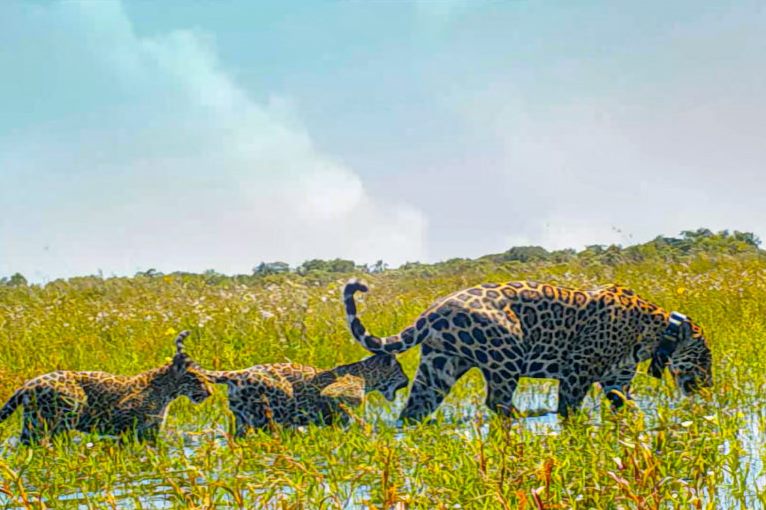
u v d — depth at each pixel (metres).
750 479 9.48
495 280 22.30
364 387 12.66
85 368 15.69
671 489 8.78
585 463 9.46
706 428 10.74
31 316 19.33
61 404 11.50
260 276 27.62
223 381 12.02
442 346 12.66
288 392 12.11
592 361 13.09
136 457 10.70
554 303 12.94
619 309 13.27
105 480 9.74
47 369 15.29
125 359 16.19
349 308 12.73
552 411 13.55
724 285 21.64
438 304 12.80
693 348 13.62
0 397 13.78
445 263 28.73
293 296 19.50
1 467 8.91
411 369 15.98
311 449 10.71
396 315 18.53
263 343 16.67
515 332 12.59
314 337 16.81
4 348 16.86
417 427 11.78
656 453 9.74
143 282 24.36
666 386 13.80
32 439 11.47
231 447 10.00
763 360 15.65
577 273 22.98
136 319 18.83
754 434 11.36
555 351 12.95
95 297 22.59
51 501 9.01
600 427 10.72
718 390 13.24
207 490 8.60
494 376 12.52
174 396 12.03
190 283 24.20
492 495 8.41
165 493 9.30
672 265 25.39
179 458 10.10
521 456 9.41
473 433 10.88
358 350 16.69
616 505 8.34
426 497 8.59
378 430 12.02
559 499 8.44
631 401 11.14
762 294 20.91
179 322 18.20
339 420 12.26
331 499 8.87
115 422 11.68
